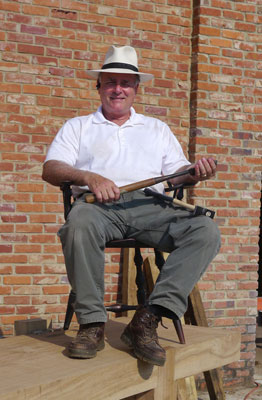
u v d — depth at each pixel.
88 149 3.74
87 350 3.18
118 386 3.18
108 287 5.74
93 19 5.64
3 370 2.98
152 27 5.86
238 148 6.13
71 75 5.58
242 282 6.18
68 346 3.26
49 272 5.50
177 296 3.25
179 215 3.53
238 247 6.15
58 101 5.54
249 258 6.20
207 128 6.00
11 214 5.39
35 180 5.46
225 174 6.07
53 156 3.64
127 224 3.61
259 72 6.21
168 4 5.93
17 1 5.38
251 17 6.16
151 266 5.64
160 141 3.92
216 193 6.04
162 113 5.93
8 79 5.38
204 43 5.96
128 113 3.91
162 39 5.91
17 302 5.41
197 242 3.32
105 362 3.17
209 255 3.34
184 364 3.68
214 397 5.57
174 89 5.96
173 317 3.26
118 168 3.71
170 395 3.57
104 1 5.68
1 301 5.37
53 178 3.51
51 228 5.51
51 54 5.50
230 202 6.10
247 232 6.19
